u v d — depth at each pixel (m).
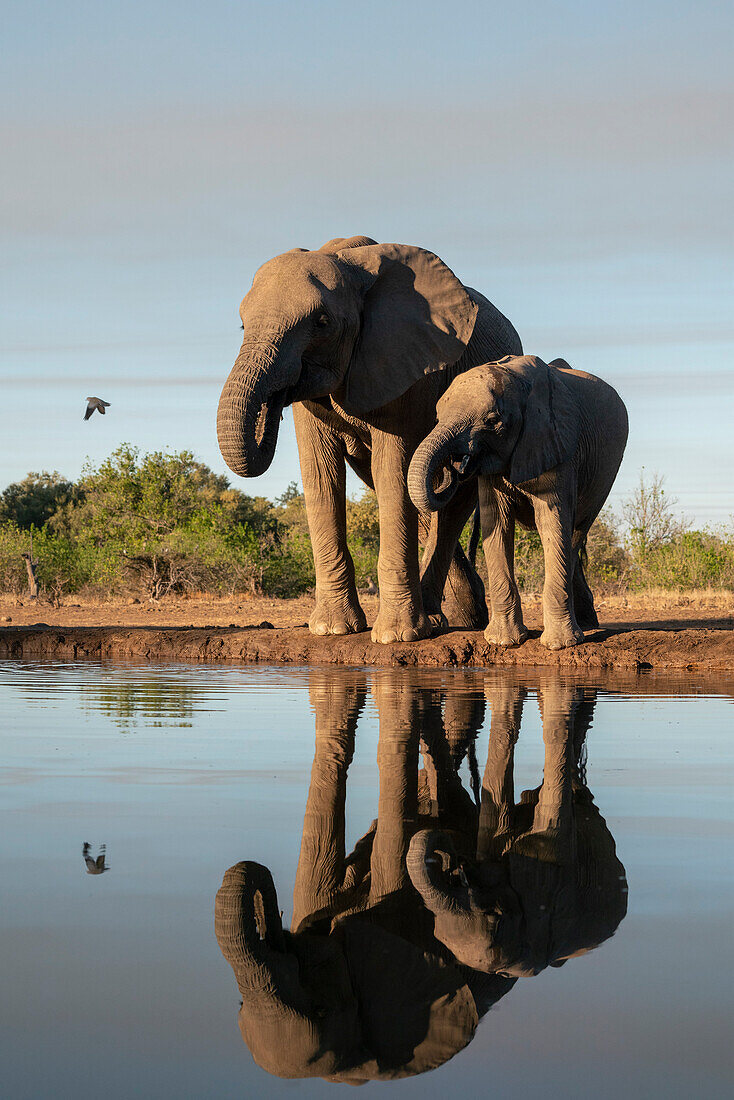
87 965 4.08
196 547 48.91
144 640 20.92
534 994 3.85
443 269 17.44
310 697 12.85
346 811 6.71
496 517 18.17
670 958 4.17
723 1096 3.05
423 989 3.91
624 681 15.21
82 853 5.64
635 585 42.91
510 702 12.36
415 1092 3.10
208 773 7.91
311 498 19.62
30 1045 3.41
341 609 19.86
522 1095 3.07
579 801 7.02
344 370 16.64
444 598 24.05
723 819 6.51
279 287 15.68
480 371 16.94
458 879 5.30
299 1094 3.08
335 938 4.46
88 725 10.34
